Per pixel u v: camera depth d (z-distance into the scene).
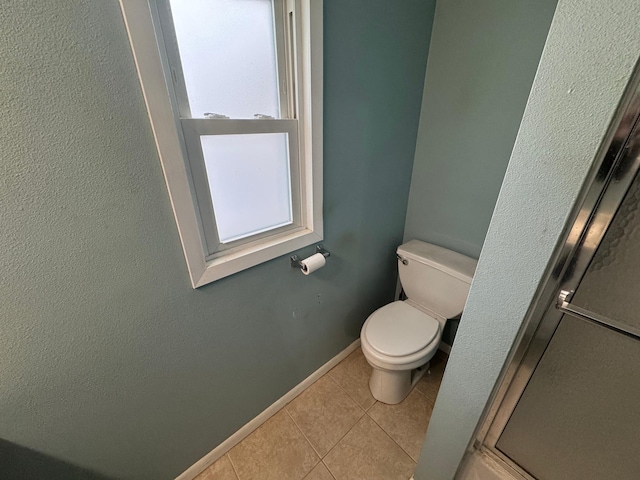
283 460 1.27
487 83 1.20
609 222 0.51
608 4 0.38
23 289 0.62
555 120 0.47
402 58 1.23
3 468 0.73
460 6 1.18
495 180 1.29
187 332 0.95
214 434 1.22
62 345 0.72
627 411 0.65
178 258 0.84
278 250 1.09
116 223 0.70
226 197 0.94
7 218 0.57
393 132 1.37
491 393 0.78
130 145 0.67
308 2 0.83
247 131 0.90
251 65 0.86
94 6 0.55
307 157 1.06
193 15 0.72
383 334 1.37
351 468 1.24
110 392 0.85
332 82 1.02
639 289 0.53
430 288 1.48
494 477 0.91
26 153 0.55
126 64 0.61
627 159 0.45
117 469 0.96
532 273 0.58
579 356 0.66
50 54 0.53
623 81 0.39
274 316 1.22
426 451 1.05
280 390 1.44
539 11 1.00
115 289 0.75
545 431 0.81
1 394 0.67
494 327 0.69
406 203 1.68
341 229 1.34
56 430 0.78
